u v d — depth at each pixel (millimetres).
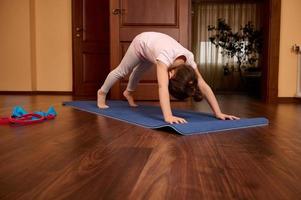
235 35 8148
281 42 4051
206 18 8320
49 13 5137
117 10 3875
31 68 5066
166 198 849
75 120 2209
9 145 1447
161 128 1859
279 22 3990
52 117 2287
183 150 1374
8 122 2059
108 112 2541
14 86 5090
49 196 857
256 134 1752
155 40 2244
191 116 2289
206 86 2168
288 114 2750
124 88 3871
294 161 1219
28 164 1150
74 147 1415
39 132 1761
